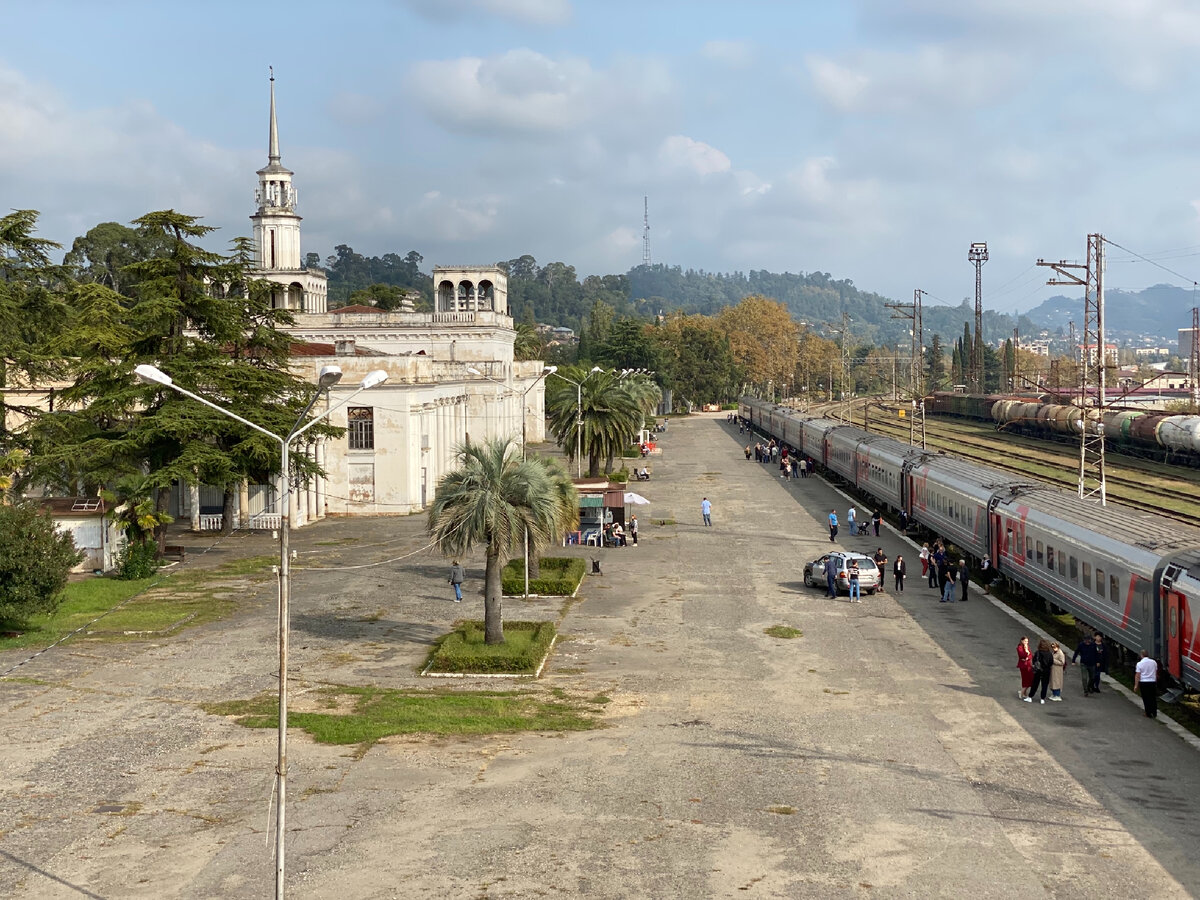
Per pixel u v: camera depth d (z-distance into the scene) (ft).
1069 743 91.76
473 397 307.17
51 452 180.65
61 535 155.74
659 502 264.72
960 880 65.98
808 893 64.64
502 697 108.27
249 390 199.41
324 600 156.76
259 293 211.41
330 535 217.36
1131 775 83.82
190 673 118.01
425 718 100.27
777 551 196.85
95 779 86.33
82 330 191.31
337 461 244.63
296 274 377.30
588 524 206.28
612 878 67.21
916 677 113.50
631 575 174.81
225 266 201.36
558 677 115.85
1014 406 422.82
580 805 79.36
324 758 90.63
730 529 222.89
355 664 122.42
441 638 134.21
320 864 70.23
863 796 80.12
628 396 277.03
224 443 200.13
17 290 194.49
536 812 78.18
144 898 66.08
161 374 65.51
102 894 66.64
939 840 72.02
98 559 176.35
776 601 154.10
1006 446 371.15
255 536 215.92
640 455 384.27
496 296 394.32
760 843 72.02
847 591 157.38
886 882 65.87
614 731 96.78
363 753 91.81
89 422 192.24
